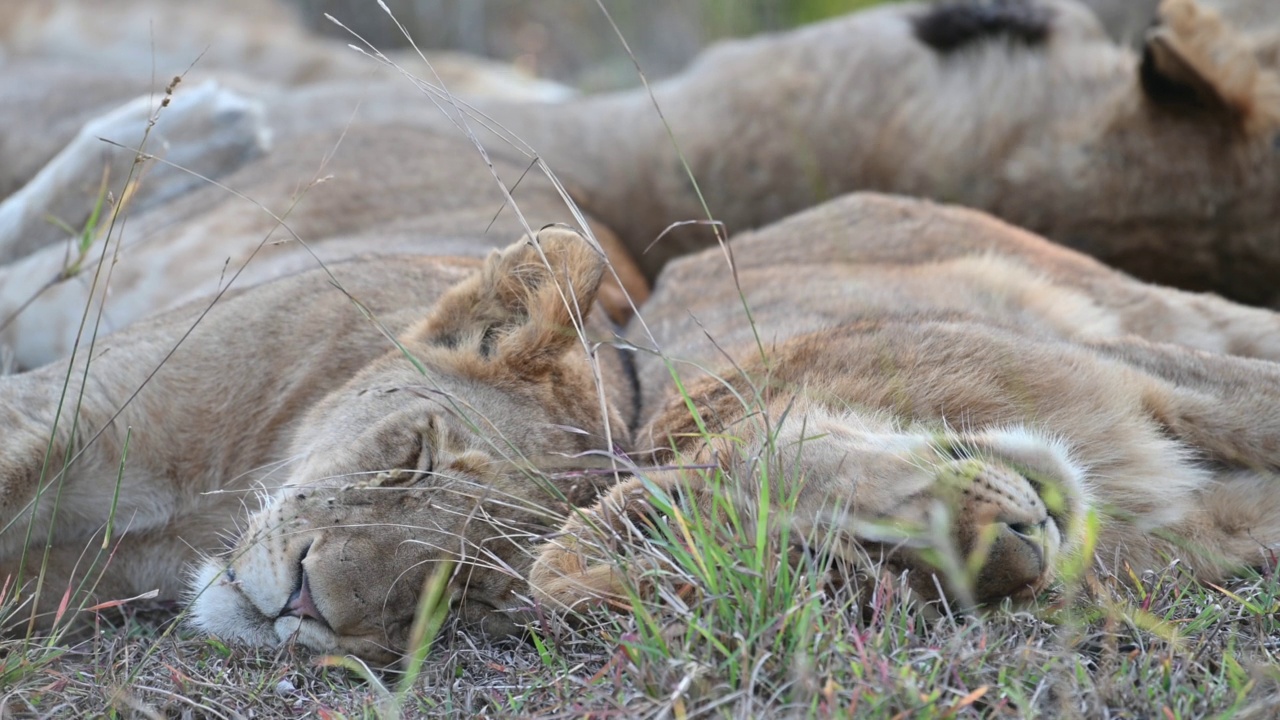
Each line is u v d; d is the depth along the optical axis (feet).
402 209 38.70
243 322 28.37
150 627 25.09
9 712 20.34
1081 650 20.17
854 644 18.93
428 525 22.62
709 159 43.42
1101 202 41.01
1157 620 20.34
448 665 21.38
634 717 17.99
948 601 20.26
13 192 45.11
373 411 24.79
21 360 36.27
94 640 23.56
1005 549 19.95
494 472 23.58
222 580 23.53
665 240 44.01
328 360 27.96
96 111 45.29
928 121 42.27
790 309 30.63
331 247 35.83
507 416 24.66
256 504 27.32
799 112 43.16
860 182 43.09
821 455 21.50
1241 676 18.69
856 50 43.32
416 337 26.50
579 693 19.33
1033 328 28.50
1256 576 23.39
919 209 36.19
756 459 21.24
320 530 22.61
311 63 56.49
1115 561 23.62
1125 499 25.08
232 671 21.88
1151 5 52.06
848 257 34.83
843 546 20.35
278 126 44.47
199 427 27.53
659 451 24.71
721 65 44.39
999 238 35.32
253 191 38.04
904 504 20.18
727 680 18.53
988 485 20.47
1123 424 25.40
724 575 19.72
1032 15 42.98
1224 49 39.04
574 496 24.20
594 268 25.84
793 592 19.49
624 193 43.86
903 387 24.77
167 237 36.81
